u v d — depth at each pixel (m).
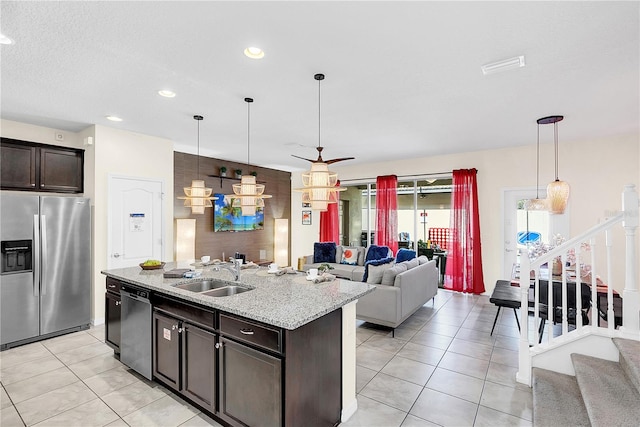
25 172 3.84
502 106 3.42
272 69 2.58
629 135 4.57
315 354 2.00
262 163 7.05
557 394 2.32
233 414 2.03
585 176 4.85
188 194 3.89
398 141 5.02
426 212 6.63
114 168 4.28
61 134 4.27
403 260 5.52
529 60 2.42
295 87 2.93
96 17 1.89
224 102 3.32
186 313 2.35
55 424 2.19
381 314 3.80
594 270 2.56
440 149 5.61
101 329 4.02
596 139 4.79
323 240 7.87
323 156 6.22
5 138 3.70
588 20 1.92
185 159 5.97
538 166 5.23
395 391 2.61
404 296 3.89
